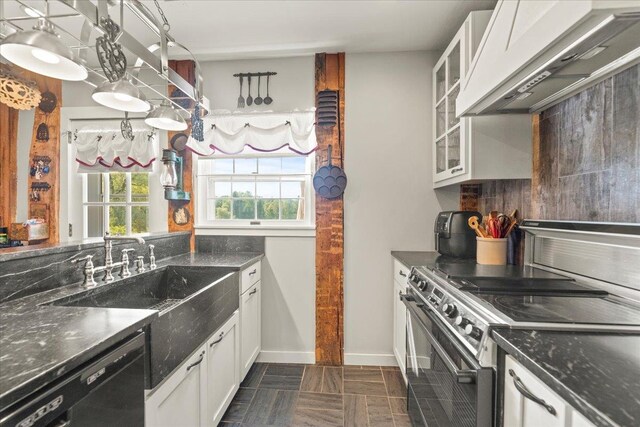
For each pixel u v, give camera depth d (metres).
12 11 1.87
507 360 0.87
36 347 0.73
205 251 2.56
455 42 1.92
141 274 1.72
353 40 2.29
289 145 2.41
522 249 1.79
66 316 0.94
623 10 0.73
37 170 2.53
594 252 1.32
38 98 1.83
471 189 2.45
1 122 2.53
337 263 2.49
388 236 2.49
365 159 2.49
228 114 2.45
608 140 1.23
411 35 2.23
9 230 2.39
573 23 0.80
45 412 0.64
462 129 1.82
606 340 0.83
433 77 2.42
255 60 2.54
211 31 2.15
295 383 2.21
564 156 1.48
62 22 1.99
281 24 2.08
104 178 2.61
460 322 1.06
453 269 1.66
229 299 1.78
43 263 1.28
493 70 1.25
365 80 2.48
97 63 2.40
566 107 1.46
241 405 1.96
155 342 1.05
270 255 2.54
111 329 0.84
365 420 1.83
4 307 1.04
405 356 2.03
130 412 0.90
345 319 2.51
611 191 1.22
